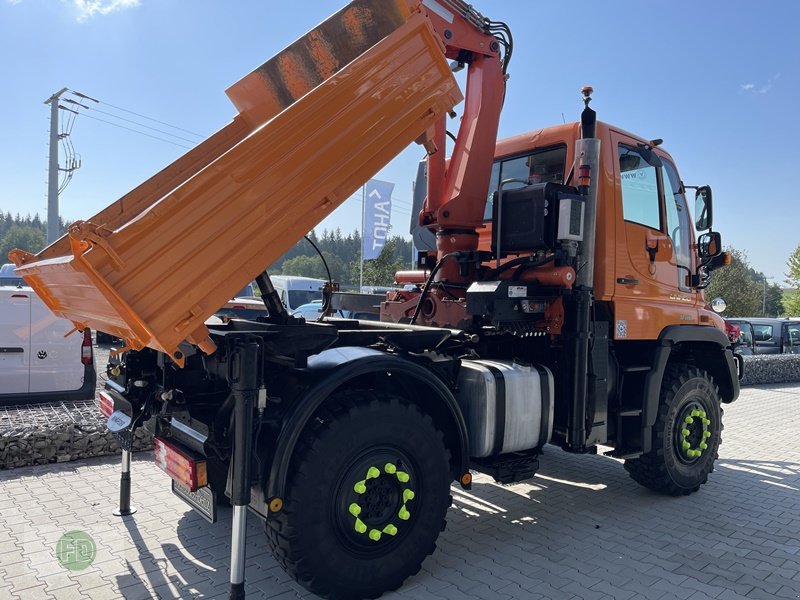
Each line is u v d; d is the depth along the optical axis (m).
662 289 5.08
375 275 27.88
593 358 4.30
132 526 4.11
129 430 3.88
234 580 2.79
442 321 4.66
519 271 4.34
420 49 3.12
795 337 17.78
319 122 2.80
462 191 4.71
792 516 4.68
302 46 3.58
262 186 2.65
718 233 5.34
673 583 3.50
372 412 3.13
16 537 3.91
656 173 5.11
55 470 5.30
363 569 3.13
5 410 6.38
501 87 4.84
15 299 6.94
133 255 2.34
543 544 4.05
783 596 3.37
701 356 5.66
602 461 6.26
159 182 3.78
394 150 3.08
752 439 7.70
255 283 3.40
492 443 3.82
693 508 4.85
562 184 4.38
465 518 4.53
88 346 7.31
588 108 4.23
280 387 3.33
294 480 2.93
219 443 2.98
